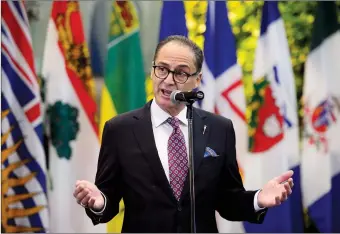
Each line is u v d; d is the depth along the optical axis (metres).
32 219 9.93
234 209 6.33
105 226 10.20
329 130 10.30
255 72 10.28
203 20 10.23
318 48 10.33
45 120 10.19
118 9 10.25
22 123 9.93
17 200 9.91
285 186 5.76
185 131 6.25
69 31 10.18
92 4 10.64
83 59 10.20
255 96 10.27
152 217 5.92
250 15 10.38
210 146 6.21
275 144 10.19
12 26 10.02
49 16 10.55
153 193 5.95
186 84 6.03
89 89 10.20
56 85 10.12
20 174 9.91
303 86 10.52
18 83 9.96
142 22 10.69
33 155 9.91
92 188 5.70
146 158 6.04
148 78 10.54
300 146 10.53
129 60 10.16
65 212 10.12
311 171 10.32
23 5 10.12
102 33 10.59
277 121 10.20
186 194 5.95
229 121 6.57
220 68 10.23
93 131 10.16
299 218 10.34
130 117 6.36
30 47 10.04
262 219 6.15
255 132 10.25
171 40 6.15
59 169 10.11
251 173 10.18
